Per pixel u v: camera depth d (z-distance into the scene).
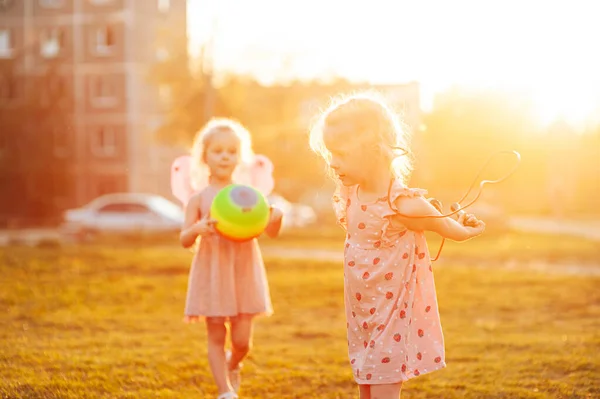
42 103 45.44
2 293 9.64
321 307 9.29
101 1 47.72
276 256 17.98
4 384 5.05
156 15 48.06
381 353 3.71
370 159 3.86
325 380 5.41
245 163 5.33
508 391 5.07
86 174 46.34
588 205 50.19
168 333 7.24
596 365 5.75
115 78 47.56
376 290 3.78
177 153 48.47
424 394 5.06
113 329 7.44
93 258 14.77
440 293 10.51
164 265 13.67
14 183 45.56
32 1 48.72
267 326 7.86
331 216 32.34
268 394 5.11
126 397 4.87
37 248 17.75
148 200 26.27
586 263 16.53
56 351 6.21
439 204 4.06
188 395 4.99
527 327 7.73
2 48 49.31
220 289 4.73
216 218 4.70
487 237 26.00
